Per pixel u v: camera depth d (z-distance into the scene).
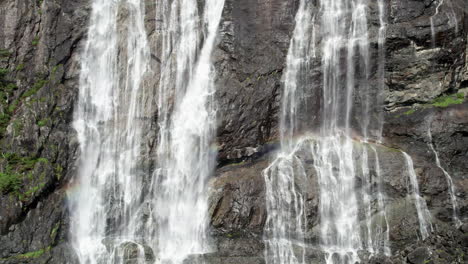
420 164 15.93
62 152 16.58
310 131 17.56
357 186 15.76
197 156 17.09
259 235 15.44
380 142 17.20
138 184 16.69
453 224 15.19
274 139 17.41
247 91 17.52
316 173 16.08
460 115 16.56
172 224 16.27
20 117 16.50
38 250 14.79
